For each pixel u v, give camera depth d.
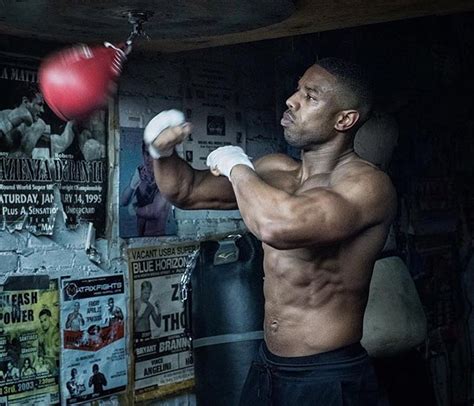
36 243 2.97
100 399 3.20
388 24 4.52
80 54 2.13
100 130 3.18
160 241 3.43
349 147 2.42
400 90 4.59
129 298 3.31
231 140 3.72
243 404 2.51
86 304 3.15
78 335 3.12
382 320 3.53
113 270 3.25
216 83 3.65
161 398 3.44
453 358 4.98
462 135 5.06
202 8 2.19
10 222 2.88
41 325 2.99
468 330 5.11
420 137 4.72
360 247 2.32
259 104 3.86
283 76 3.97
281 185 2.49
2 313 2.87
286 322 2.40
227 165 2.23
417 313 3.68
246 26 2.46
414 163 4.68
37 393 2.98
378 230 2.31
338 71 2.36
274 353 2.44
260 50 3.85
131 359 3.32
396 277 3.71
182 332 3.52
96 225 3.18
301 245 2.11
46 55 2.98
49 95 2.11
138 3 2.11
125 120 3.27
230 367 3.49
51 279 3.02
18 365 2.92
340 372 2.34
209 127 3.62
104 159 3.20
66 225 3.07
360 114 2.38
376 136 3.87
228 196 2.64
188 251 3.53
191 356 3.56
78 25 2.42
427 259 4.77
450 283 4.96
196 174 2.59
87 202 3.14
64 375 3.07
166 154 2.46
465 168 5.09
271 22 2.42
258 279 3.60
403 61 4.61
